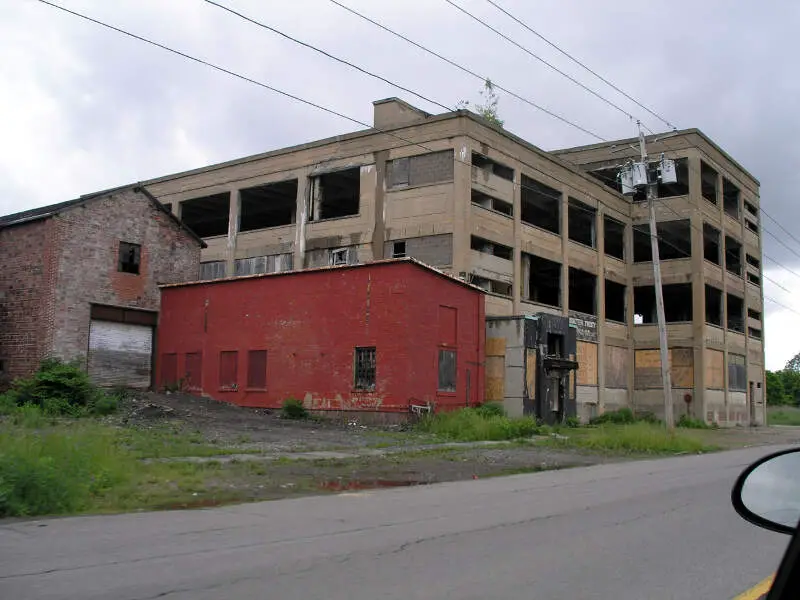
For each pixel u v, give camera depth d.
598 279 46.81
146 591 5.51
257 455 16.64
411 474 14.78
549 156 42.19
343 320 27.84
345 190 44.34
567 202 44.12
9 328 29.41
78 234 29.61
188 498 10.73
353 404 27.05
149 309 32.31
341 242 38.84
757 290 59.66
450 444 21.69
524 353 32.12
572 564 6.59
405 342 26.36
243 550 7.05
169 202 47.44
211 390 30.88
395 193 37.16
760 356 59.44
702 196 50.66
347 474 14.40
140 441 17.33
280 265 41.41
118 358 31.03
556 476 15.05
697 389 47.94
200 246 34.53
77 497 9.77
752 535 8.12
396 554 6.93
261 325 29.91
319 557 6.77
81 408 24.22
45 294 28.50
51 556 6.71
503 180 38.12
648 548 7.37
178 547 7.17
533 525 8.67
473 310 31.06
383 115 38.69
